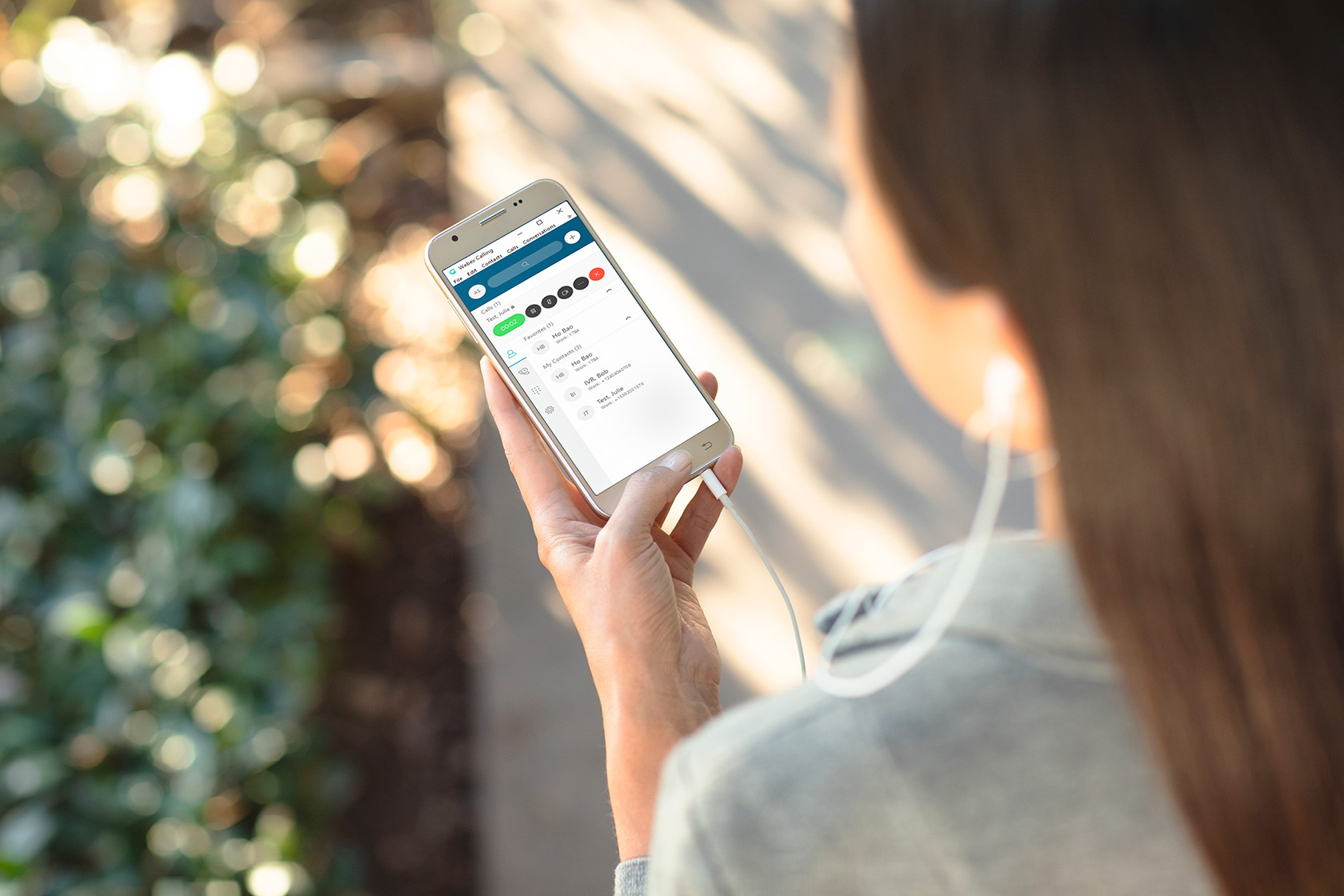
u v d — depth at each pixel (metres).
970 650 0.49
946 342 0.52
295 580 2.11
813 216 2.48
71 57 2.26
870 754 0.48
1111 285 0.42
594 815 2.05
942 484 2.22
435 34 2.90
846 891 0.49
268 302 2.12
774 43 2.67
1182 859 0.48
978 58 0.43
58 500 1.91
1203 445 0.41
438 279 1.08
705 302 2.42
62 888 1.68
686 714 0.80
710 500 1.06
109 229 2.19
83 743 1.78
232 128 2.36
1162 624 0.43
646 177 2.56
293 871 1.79
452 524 2.39
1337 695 0.42
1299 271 0.40
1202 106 0.41
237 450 2.06
